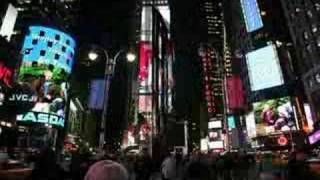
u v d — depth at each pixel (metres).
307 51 88.62
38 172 11.38
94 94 23.83
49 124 63.84
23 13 76.88
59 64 70.00
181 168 18.14
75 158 14.60
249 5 151.88
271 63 119.38
